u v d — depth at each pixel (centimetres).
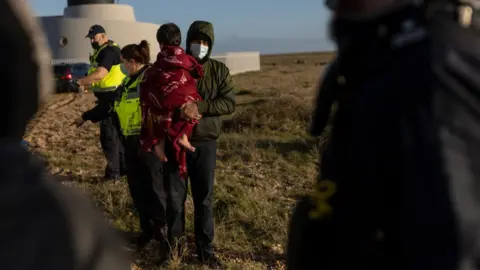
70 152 913
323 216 162
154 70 422
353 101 151
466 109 134
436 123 133
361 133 145
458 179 130
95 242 104
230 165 803
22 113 105
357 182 148
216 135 437
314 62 5172
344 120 155
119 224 545
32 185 100
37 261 93
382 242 147
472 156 132
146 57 502
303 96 1392
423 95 135
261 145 923
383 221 146
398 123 137
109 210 576
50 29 3309
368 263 150
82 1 3416
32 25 106
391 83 141
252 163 817
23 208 96
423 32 143
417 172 133
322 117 171
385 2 149
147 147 427
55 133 1106
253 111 1148
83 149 944
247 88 2072
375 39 151
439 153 131
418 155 133
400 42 145
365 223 149
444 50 138
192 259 472
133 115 474
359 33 155
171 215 451
